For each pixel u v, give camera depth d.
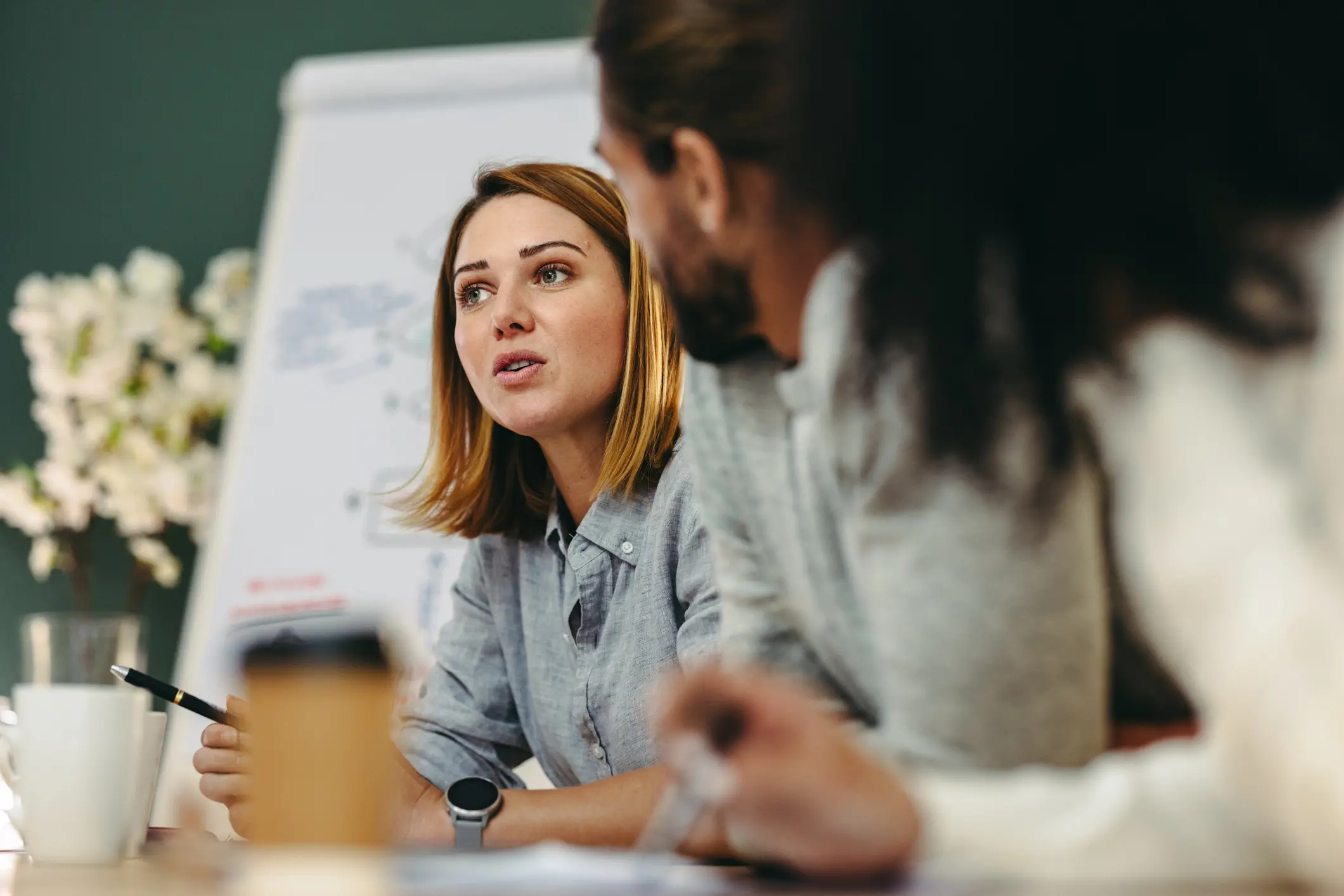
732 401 1.16
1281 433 0.67
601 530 1.64
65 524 3.31
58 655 1.13
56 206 3.59
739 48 0.98
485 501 1.78
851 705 1.12
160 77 3.59
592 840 1.37
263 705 0.68
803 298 1.01
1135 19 0.73
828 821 0.68
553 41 3.33
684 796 0.68
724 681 0.68
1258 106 0.71
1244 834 0.67
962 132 0.77
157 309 3.25
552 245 1.66
